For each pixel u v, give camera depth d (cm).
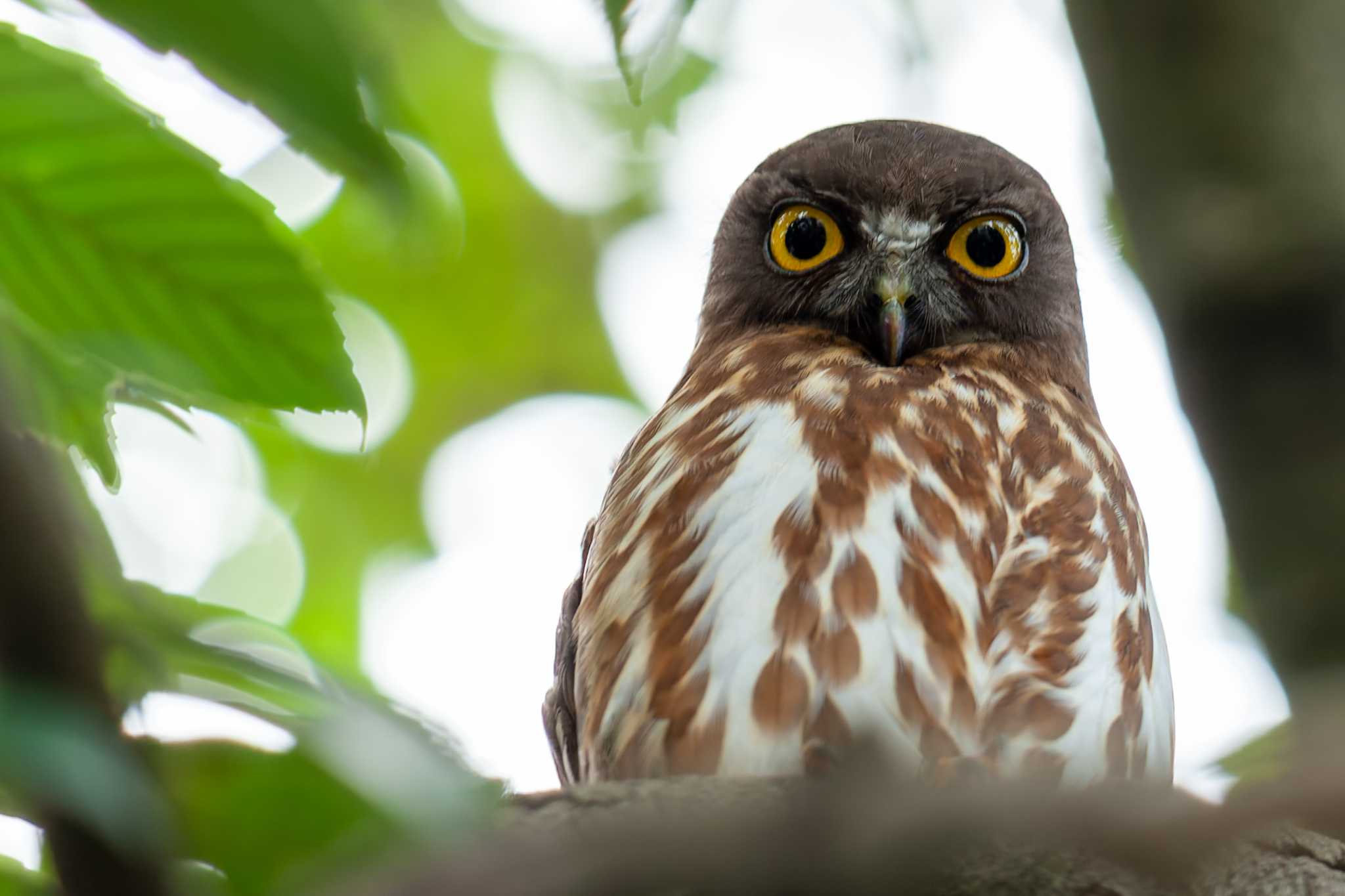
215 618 383
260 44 392
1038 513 946
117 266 452
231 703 333
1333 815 375
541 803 581
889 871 546
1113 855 536
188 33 391
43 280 454
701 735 867
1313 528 952
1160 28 1016
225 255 458
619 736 898
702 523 928
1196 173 1005
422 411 1641
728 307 1242
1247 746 538
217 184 446
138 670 339
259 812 397
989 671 883
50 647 307
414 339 1625
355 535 1523
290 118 401
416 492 1574
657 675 892
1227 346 987
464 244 1631
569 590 1153
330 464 1502
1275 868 602
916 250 1180
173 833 319
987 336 1188
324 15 392
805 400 999
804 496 921
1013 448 987
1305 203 977
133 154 433
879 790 554
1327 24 1014
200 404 488
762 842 532
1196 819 496
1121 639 914
